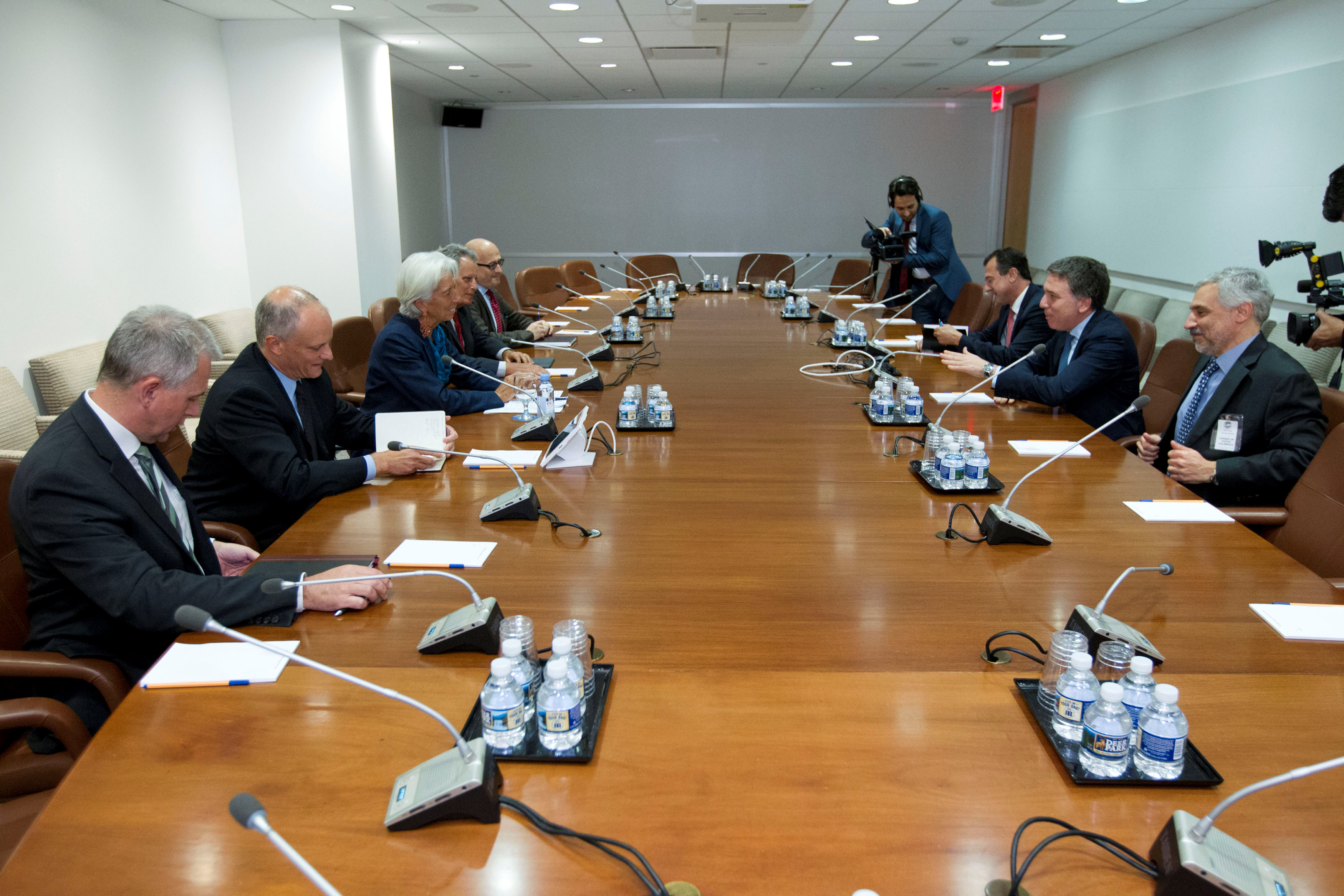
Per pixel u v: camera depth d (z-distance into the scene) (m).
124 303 4.73
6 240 3.89
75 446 1.56
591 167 10.11
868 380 3.39
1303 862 0.91
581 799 1.01
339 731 1.14
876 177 10.02
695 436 2.58
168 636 1.65
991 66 7.47
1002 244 10.10
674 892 0.86
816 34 5.89
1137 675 1.08
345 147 5.79
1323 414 2.36
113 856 0.92
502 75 7.84
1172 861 0.86
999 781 1.04
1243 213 5.64
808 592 1.53
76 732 1.39
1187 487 2.49
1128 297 6.55
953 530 1.82
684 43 6.19
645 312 5.35
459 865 0.91
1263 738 1.11
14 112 3.92
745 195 10.12
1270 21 5.31
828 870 0.90
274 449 2.11
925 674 1.27
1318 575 1.70
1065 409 3.10
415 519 1.91
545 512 1.93
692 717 1.16
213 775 1.05
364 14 5.35
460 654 1.33
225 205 5.73
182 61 5.23
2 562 1.67
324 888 0.72
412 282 2.98
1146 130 6.79
